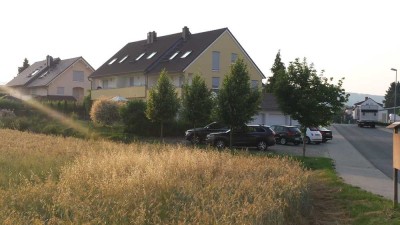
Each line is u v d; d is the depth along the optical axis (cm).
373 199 1261
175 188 863
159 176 914
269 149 3031
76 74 6969
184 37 5116
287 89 2466
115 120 3688
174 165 1112
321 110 2452
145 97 4784
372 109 6625
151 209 739
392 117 7975
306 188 1104
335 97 2450
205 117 3020
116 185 832
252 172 1136
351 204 1198
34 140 2206
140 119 3494
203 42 4725
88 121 4097
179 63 4609
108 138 3162
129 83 5300
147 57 5209
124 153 1341
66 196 741
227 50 4731
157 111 3102
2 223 632
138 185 855
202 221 689
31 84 7281
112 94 5138
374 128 6444
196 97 3006
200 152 1412
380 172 1962
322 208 1163
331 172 1864
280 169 1226
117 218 681
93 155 1427
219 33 4697
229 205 767
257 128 2922
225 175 1076
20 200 764
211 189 888
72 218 684
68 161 1358
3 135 2534
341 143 3794
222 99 2614
